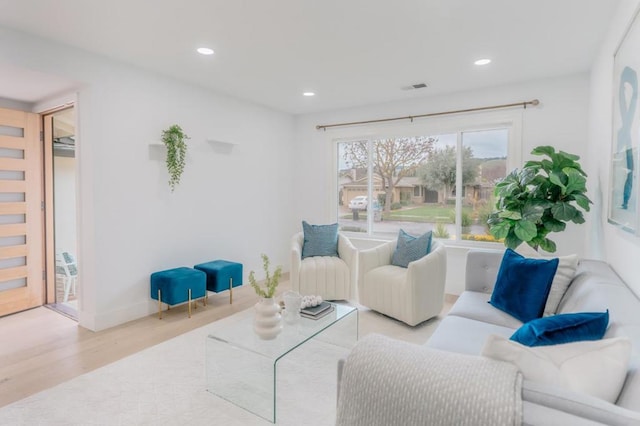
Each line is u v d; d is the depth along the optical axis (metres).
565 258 2.30
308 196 5.41
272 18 2.45
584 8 2.31
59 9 2.33
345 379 1.12
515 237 2.93
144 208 3.53
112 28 2.60
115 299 3.32
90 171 3.14
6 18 2.45
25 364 2.58
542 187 2.92
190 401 2.14
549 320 1.32
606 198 2.57
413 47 2.92
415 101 4.46
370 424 1.03
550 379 1.00
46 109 3.64
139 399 2.15
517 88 3.82
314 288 3.88
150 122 3.55
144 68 3.45
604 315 1.36
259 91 4.20
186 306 3.87
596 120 3.04
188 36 2.74
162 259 3.72
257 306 2.34
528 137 3.79
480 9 2.33
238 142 4.55
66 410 2.04
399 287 3.32
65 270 4.24
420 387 0.97
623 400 0.98
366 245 4.91
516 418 0.85
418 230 4.64
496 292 2.50
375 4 2.27
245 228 4.71
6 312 3.56
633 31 1.78
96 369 2.50
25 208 3.70
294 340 2.29
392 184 4.81
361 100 4.57
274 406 1.94
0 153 3.53
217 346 2.32
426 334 3.14
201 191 4.11
